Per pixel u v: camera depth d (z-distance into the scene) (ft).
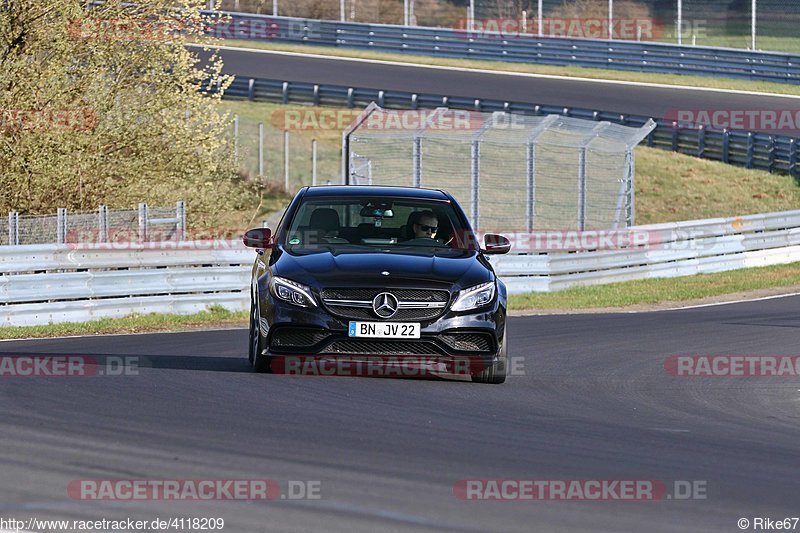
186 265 175.22
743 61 445.37
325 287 95.76
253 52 493.77
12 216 170.40
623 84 447.83
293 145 367.86
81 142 217.77
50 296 156.15
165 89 232.94
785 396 105.50
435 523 53.62
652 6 511.81
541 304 202.18
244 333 144.46
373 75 453.17
